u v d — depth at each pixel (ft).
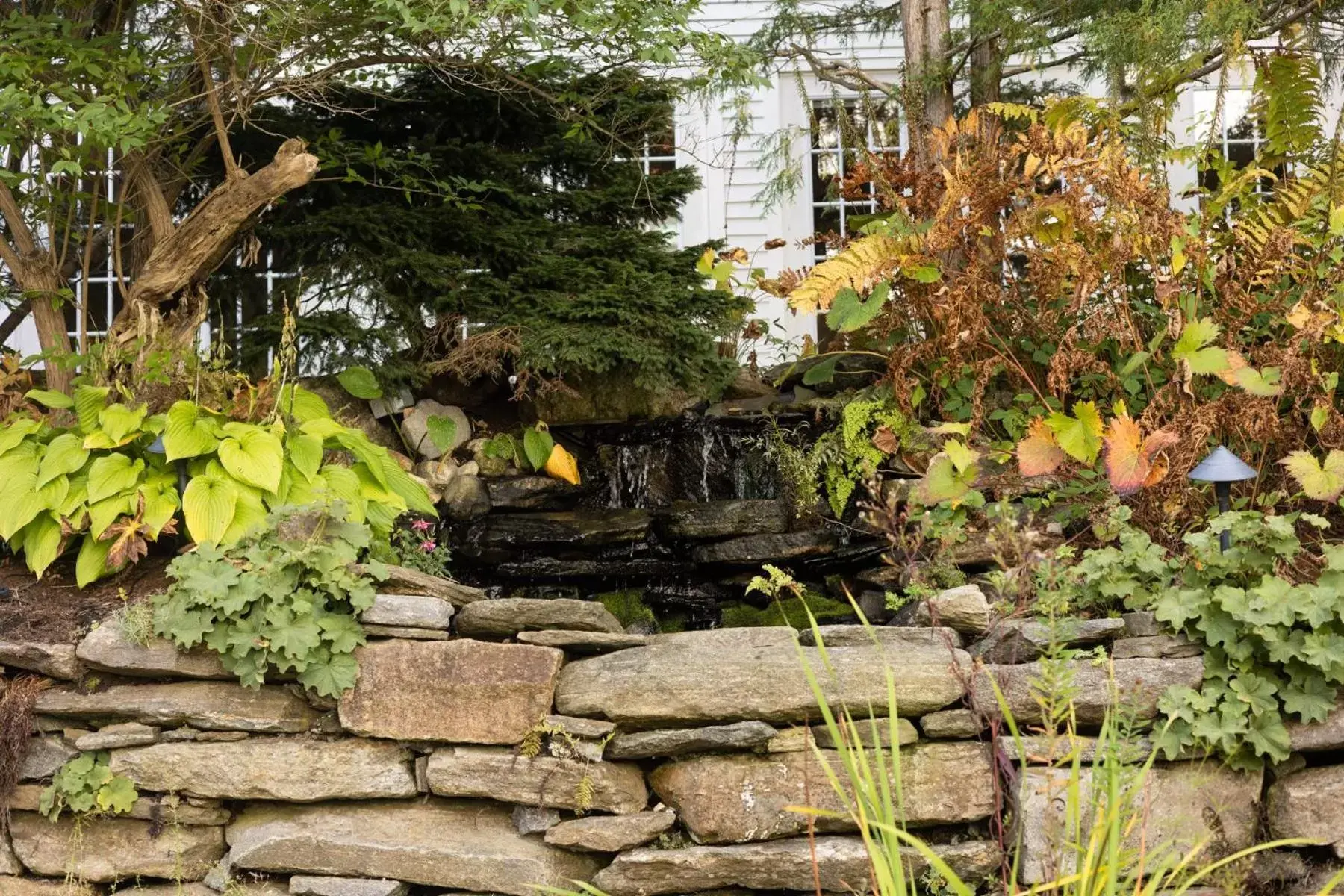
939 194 12.92
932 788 9.53
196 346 13.74
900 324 14.02
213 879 10.30
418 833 10.09
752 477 15.94
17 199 15.05
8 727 10.47
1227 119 21.93
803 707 9.68
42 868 10.44
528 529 15.37
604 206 18.22
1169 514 11.38
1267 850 9.34
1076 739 7.91
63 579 11.87
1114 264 12.01
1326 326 11.51
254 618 10.23
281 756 10.29
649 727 10.00
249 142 17.26
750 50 14.88
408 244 17.02
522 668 10.18
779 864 9.51
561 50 15.65
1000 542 9.78
